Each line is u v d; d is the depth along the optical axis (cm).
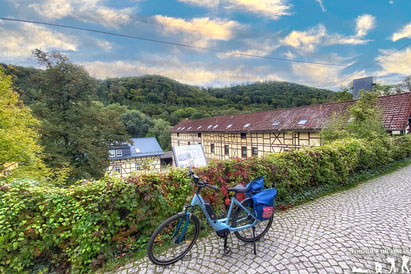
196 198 224
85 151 1062
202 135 2362
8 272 187
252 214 231
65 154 1044
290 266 198
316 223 292
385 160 656
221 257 220
